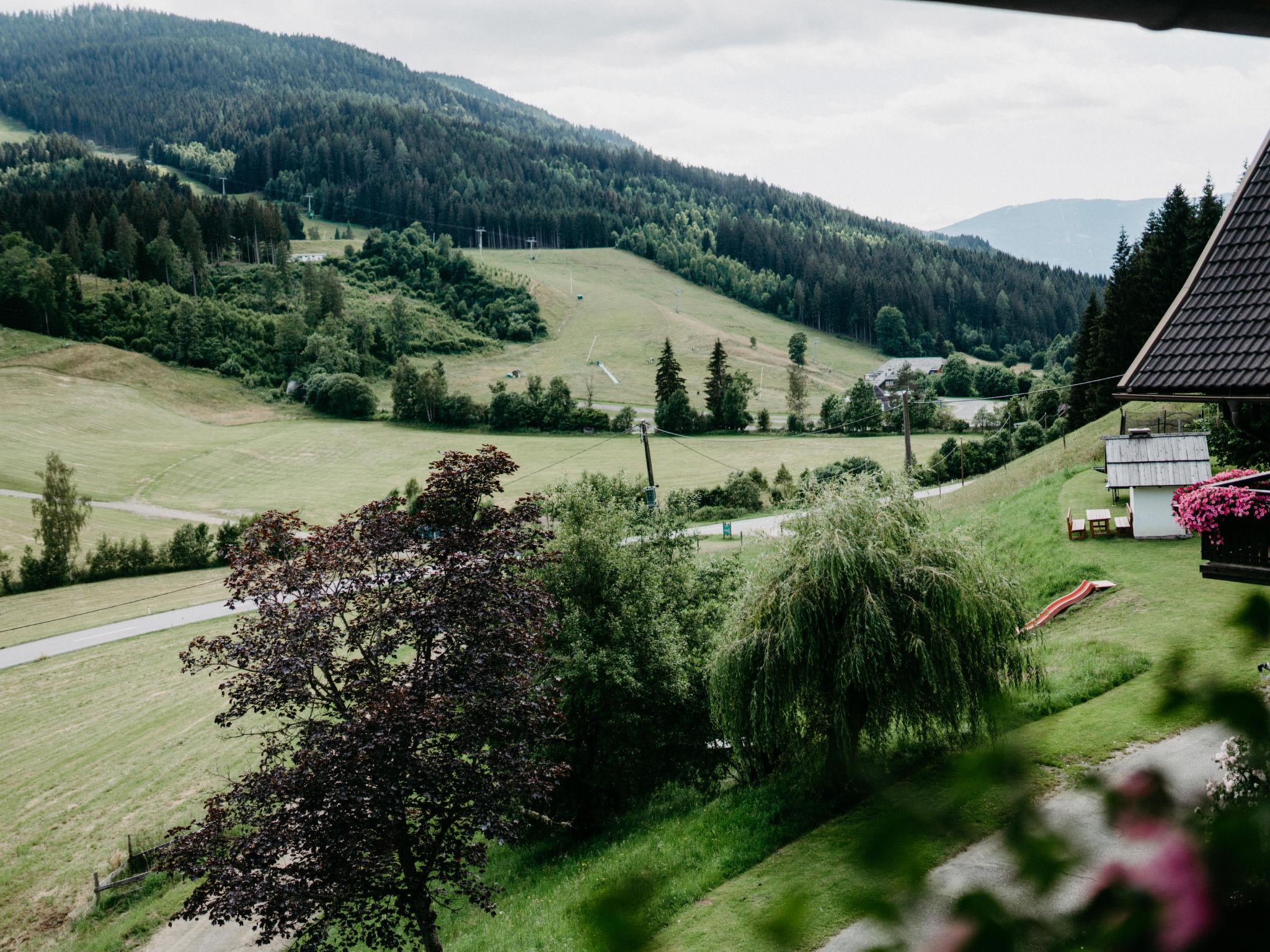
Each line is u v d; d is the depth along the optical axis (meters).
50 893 30.00
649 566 27.81
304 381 171.38
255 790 17.36
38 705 47.03
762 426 131.50
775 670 20.16
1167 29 1.38
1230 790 1.31
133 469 116.38
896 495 21.67
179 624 60.91
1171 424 52.03
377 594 19.59
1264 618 1.38
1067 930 1.22
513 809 19.47
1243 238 16.73
